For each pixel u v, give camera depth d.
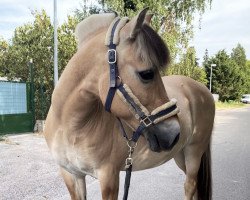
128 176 2.65
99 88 2.27
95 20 2.51
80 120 2.44
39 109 11.58
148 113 2.17
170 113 2.21
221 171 6.30
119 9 16.59
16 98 9.87
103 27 2.49
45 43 13.73
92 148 2.51
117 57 2.16
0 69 15.16
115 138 2.62
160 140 2.21
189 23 18.25
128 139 2.53
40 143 8.41
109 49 2.18
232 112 28.14
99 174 2.59
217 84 45.66
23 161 6.39
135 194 4.85
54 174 5.51
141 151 2.87
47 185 4.92
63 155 2.62
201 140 3.80
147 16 2.27
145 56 2.06
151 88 2.15
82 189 2.83
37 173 5.56
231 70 45.81
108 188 2.61
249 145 9.38
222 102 44.84
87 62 2.34
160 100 2.20
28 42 14.58
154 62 2.07
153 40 2.08
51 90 12.98
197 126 3.72
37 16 14.80
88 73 2.34
